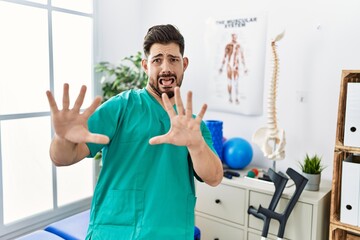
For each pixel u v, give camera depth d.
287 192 1.74
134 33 2.81
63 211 2.50
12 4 2.04
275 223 1.76
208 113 2.50
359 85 1.50
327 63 1.96
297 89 2.08
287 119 2.13
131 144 0.97
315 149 2.05
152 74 1.00
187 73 2.57
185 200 1.01
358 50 1.85
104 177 0.98
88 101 2.60
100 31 2.59
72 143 0.84
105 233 0.95
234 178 1.97
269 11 2.14
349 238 1.66
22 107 2.17
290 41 2.07
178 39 1.00
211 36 2.40
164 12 2.65
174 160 0.99
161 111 1.01
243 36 2.25
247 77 2.25
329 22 1.93
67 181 2.54
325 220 1.76
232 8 2.30
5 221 2.15
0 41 2.01
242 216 1.88
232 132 2.39
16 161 2.18
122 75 2.47
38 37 2.20
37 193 2.32
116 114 0.98
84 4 2.48
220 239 1.99
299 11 2.03
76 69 2.48
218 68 2.39
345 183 1.56
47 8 2.23
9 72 2.07
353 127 1.54
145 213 0.95
